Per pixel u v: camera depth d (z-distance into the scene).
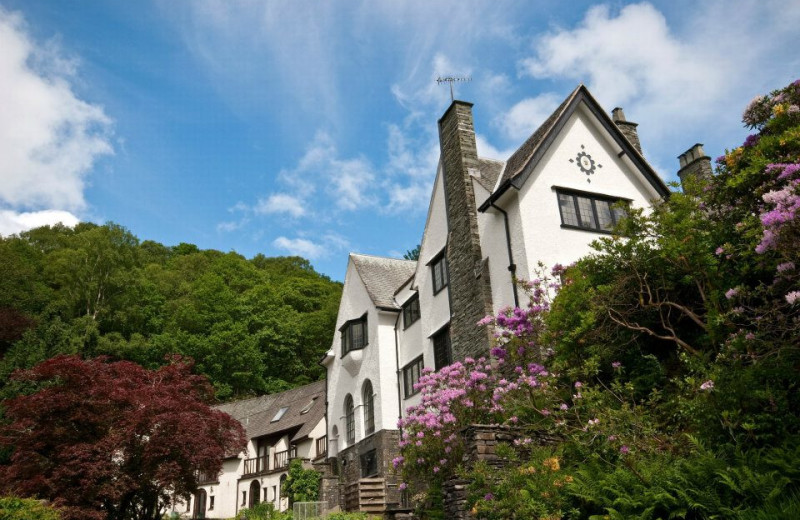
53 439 16.45
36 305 41.34
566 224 15.60
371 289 24.16
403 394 21.58
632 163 16.98
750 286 9.34
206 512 40.53
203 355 47.62
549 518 7.70
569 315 11.34
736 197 9.65
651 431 8.48
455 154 18.92
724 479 6.44
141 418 16.80
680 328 10.83
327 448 27.02
